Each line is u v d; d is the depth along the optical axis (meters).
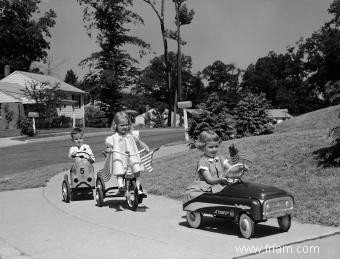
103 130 52.66
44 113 54.50
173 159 15.31
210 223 8.02
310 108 115.56
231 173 7.71
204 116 17.98
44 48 87.88
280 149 12.48
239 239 6.88
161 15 76.12
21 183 14.98
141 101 109.75
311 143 12.39
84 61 75.06
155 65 116.25
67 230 7.85
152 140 33.81
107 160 9.68
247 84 127.94
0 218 9.17
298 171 10.69
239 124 20.12
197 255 6.12
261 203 6.72
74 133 11.02
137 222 8.30
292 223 7.78
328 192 9.13
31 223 8.57
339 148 10.84
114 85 74.50
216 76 131.50
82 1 71.94
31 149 33.50
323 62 86.69
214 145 7.76
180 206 9.76
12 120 54.03
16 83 67.06
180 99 78.25
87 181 10.73
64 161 25.33
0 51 85.06
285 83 121.12
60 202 10.84
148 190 11.67
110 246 6.71
